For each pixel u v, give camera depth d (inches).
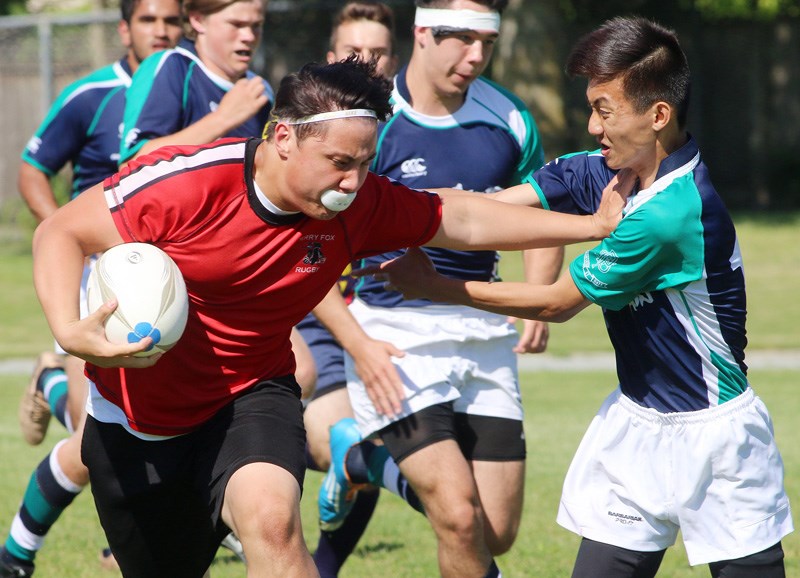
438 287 583.2
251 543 484.4
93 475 538.3
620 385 556.1
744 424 530.0
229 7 767.1
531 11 3068.4
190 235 489.1
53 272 472.7
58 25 2847.0
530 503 949.2
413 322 681.0
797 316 2034.9
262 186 487.8
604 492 552.4
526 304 567.2
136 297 469.4
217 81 780.0
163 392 517.7
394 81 707.4
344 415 810.2
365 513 758.5
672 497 535.8
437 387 653.9
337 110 462.6
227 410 528.1
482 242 549.0
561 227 548.1
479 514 629.3
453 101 701.9
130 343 466.6
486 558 634.8
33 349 1824.6
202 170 486.6
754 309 2110.0
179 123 757.9
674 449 534.9
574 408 1343.5
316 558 764.0
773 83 3307.1
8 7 3887.8
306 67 479.5
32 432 864.9
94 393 534.9
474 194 564.4
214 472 509.7
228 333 515.8
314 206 482.6
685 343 528.1
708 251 518.9
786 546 827.4
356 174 475.2
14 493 981.8
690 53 3304.6
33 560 738.8
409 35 3068.4
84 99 818.2
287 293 514.3
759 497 530.0
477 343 686.5
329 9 3019.2
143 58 837.2
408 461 638.5
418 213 535.5
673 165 522.3
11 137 3073.3
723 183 3348.9
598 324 2046.0
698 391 530.0
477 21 666.8
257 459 499.8
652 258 518.6
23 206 3051.2
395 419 642.8
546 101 3080.7
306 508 962.1
